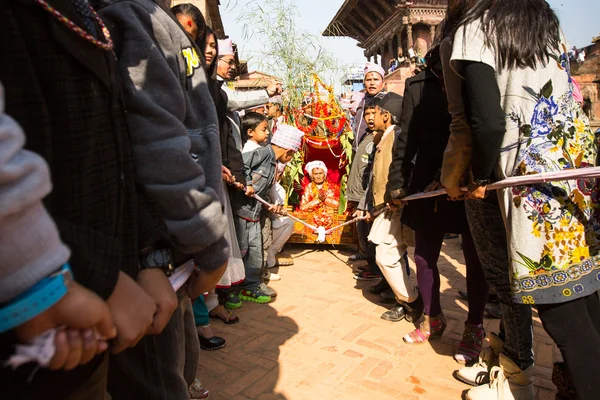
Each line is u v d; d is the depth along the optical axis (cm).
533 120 182
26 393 78
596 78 1944
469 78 187
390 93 390
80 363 77
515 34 178
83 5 90
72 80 83
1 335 70
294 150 464
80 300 71
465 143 213
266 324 366
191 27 240
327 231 484
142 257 107
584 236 180
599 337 182
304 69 605
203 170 122
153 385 125
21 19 75
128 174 103
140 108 107
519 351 225
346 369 292
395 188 320
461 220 297
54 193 80
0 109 61
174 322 131
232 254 330
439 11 1847
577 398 182
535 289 182
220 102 329
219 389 268
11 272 63
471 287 296
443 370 290
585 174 169
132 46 110
